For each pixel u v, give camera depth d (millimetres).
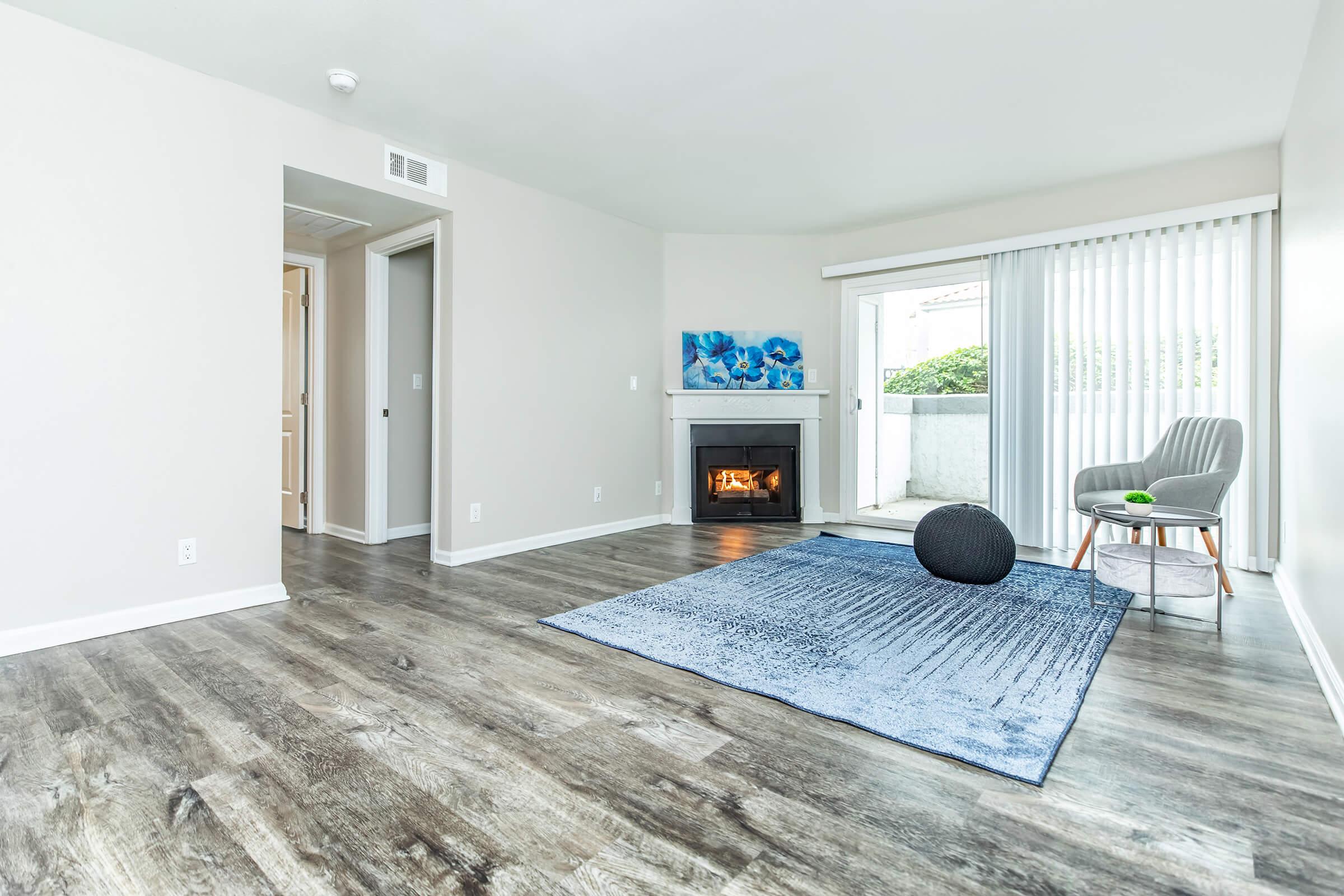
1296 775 1570
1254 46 2658
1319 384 2439
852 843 1319
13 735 1771
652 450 5336
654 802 1469
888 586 3336
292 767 1614
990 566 3285
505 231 4125
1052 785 1534
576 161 3852
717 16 2447
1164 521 2660
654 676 2195
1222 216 3678
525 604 3043
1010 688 2082
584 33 2553
